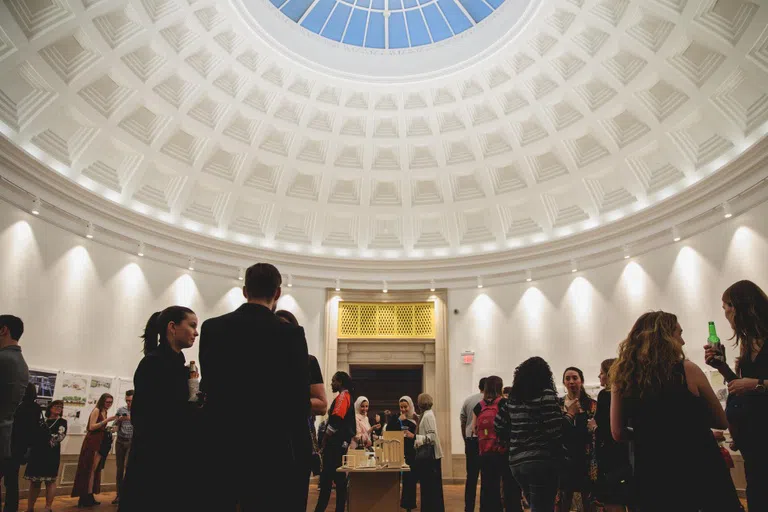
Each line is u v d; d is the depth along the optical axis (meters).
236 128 14.46
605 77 12.52
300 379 2.83
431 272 16.25
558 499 6.33
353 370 18.25
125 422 9.47
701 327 11.19
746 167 10.22
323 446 6.53
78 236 11.62
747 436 3.20
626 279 13.07
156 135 13.23
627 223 12.98
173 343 3.63
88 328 11.53
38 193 10.63
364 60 13.79
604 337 13.34
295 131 14.98
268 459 2.62
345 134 15.34
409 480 8.44
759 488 3.11
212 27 12.12
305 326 15.61
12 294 9.91
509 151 15.04
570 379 5.73
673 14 10.48
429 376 15.79
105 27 10.87
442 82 13.98
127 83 12.02
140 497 3.14
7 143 9.69
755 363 3.33
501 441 5.10
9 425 4.40
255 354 2.78
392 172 16.03
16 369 4.46
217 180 14.77
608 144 13.49
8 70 9.90
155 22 11.32
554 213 15.15
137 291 12.84
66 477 10.63
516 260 15.39
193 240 14.13
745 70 10.23
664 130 12.30
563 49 12.55
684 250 11.78
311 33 13.26
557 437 4.55
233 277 14.88
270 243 15.88
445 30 13.55
